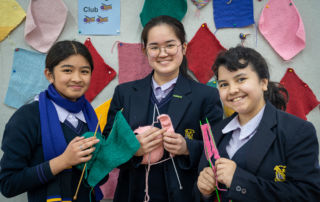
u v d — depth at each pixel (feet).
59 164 2.69
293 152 2.35
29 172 2.68
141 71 4.69
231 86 2.51
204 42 4.62
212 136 2.73
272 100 3.18
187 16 4.65
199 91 3.62
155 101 3.59
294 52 4.54
